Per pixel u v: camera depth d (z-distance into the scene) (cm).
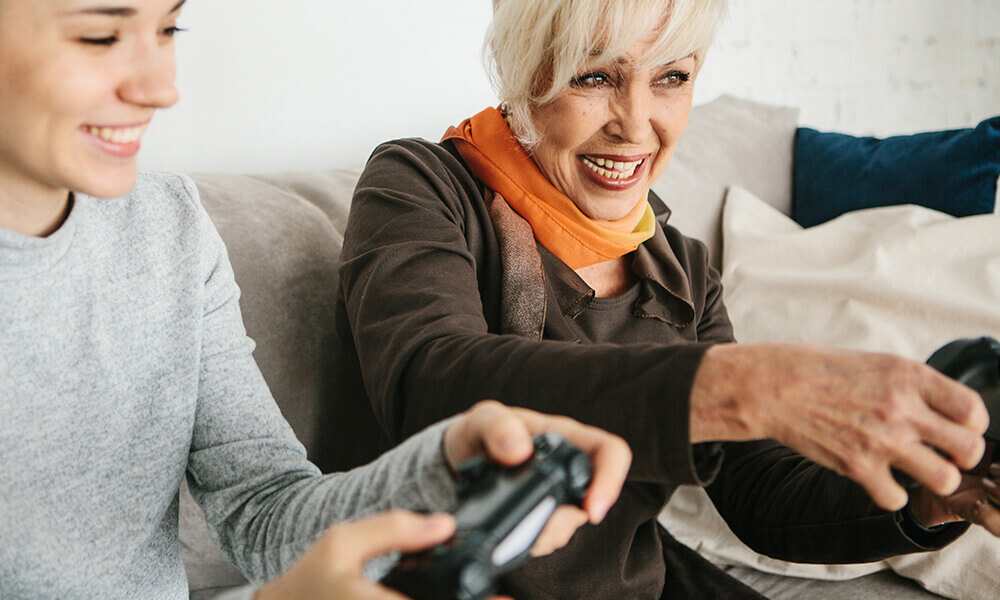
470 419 50
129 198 71
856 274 135
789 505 98
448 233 92
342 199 124
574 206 103
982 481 75
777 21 218
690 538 128
